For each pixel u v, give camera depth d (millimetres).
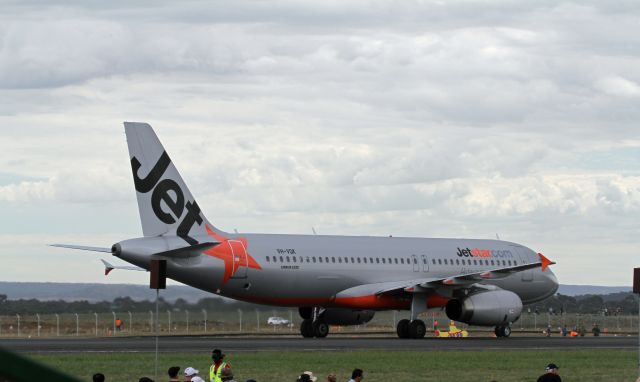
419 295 110125
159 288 51656
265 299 104375
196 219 98938
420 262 115312
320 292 107250
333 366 66250
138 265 94312
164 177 97375
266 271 101938
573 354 82375
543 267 106125
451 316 112625
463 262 119188
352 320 115625
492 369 66812
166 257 95250
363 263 110375
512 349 88938
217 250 98562
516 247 126062
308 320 114250
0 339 105938
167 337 116125
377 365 67875
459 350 85688
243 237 102062
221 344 88875
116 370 61031
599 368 69938
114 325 149500
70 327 159750
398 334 111625
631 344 101062
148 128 96812
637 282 62875
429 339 110438
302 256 105312
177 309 138750
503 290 112500
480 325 111188
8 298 192000
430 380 58906
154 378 56812
